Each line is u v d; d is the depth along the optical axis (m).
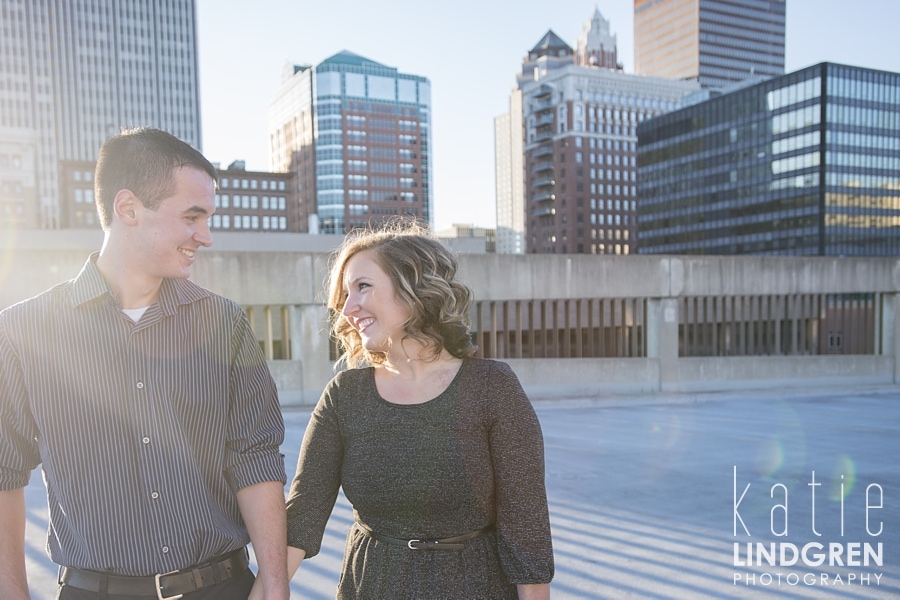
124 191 1.71
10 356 1.71
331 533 5.24
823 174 91.06
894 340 14.73
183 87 139.12
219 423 1.83
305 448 1.90
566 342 13.03
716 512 5.66
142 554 1.72
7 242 10.22
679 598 3.97
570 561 4.58
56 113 128.75
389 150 146.00
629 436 9.14
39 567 4.59
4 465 1.72
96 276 1.75
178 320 1.79
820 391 13.54
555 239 144.75
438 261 1.85
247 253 11.50
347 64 142.12
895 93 95.81
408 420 1.74
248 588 1.91
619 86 144.00
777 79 97.56
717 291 13.57
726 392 13.26
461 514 1.73
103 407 1.72
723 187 107.19
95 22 132.00
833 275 14.28
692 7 197.88
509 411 1.75
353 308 1.81
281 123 159.88
